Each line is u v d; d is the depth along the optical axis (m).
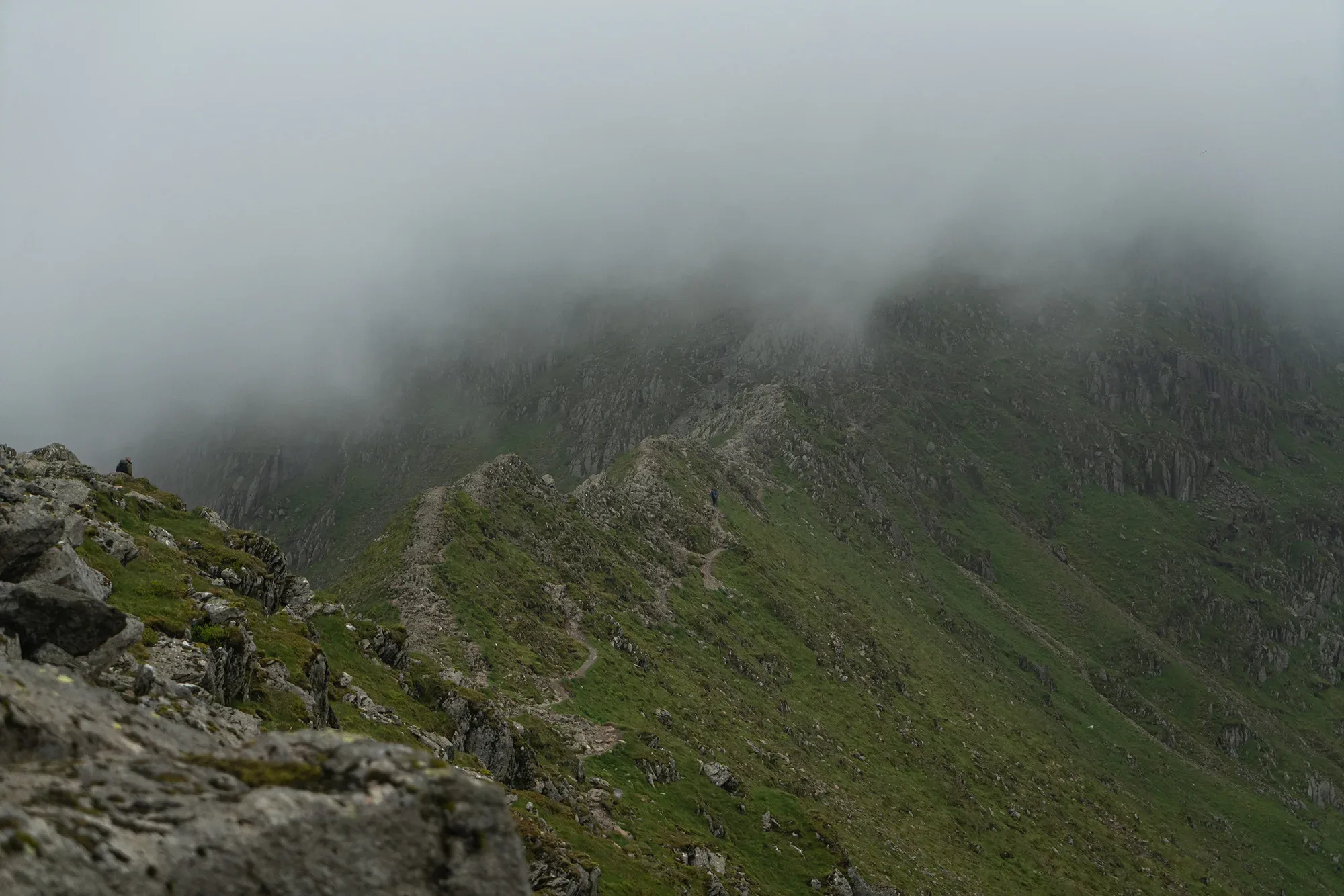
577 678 123.62
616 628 148.88
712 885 78.56
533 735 93.44
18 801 17.09
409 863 19.67
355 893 18.98
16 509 32.94
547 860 54.59
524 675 116.06
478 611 127.12
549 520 174.12
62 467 61.53
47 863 16.23
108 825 17.53
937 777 194.50
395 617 120.94
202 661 39.81
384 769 20.64
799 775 144.62
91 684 25.41
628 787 95.00
